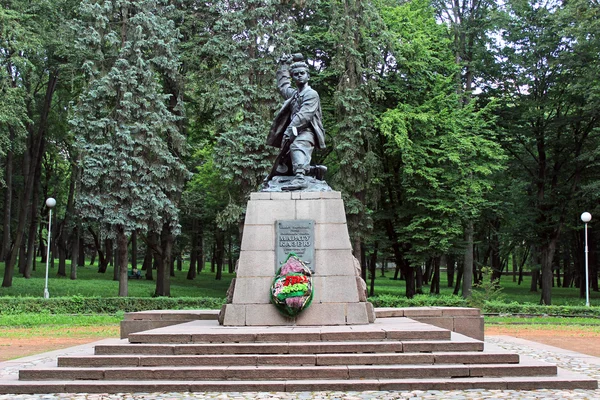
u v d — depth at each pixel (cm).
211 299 2680
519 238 3844
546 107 3578
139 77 2848
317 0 3073
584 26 3056
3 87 2812
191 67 3183
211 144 3547
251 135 2873
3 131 2948
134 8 2945
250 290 1277
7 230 3934
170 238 3281
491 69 3712
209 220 4441
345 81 2961
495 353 1009
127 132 2761
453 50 3606
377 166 2967
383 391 923
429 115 2992
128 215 2797
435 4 3741
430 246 3098
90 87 2805
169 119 2895
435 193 3125
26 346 1605
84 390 947
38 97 3672
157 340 1077
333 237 1298
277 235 1302
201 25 3250
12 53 2927
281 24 2961
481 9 3694
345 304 1256
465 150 3069
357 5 2978
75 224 4044
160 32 2903
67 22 2866
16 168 4278
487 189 3306
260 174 2872
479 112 3234
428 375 967
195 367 994
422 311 1509
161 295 3269
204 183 3644
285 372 969
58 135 3650
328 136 3325
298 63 1441
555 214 3662
